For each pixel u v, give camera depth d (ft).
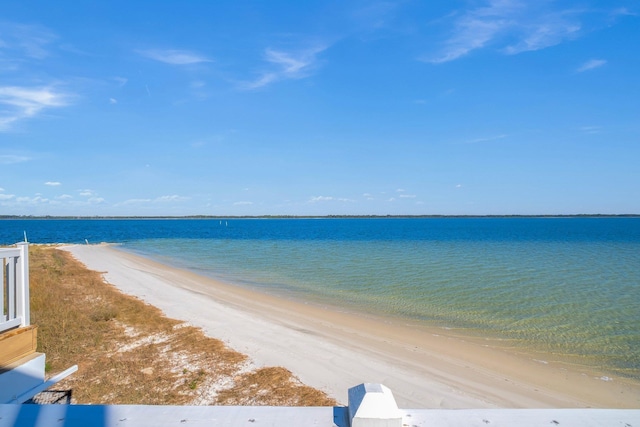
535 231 336.90
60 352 30.01
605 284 72.95
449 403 25.57
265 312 48.44
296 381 26.94
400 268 93.45
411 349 36.14
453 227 453.17
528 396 27.37
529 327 44.98
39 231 336.08
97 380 25.66
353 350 34.68
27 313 16.26
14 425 6.08
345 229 407.85
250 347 33.83
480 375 30.73
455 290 66.44
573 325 45.88
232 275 82.64
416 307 54.19
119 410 6.44
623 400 27.27
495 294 63.21
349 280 76.23
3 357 14.71
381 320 46.83
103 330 36.60
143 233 308.81
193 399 23.53
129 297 53.78
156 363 29.09
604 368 33.04
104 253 128.67
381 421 5.50
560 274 84.43
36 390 15.74
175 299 54.44
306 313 48.96
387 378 28.86
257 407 6.54
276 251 142.82
